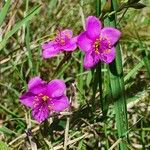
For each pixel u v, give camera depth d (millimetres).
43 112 286
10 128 353
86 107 321
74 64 394
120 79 283
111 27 281
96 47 280
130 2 270
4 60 369
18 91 382
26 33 361
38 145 308
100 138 328
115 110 284
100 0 282
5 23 405
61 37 288
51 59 399
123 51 407
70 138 316
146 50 292
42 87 284
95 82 299
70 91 362
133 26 276
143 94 336
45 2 445
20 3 424
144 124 344
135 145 331
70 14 430
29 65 367
